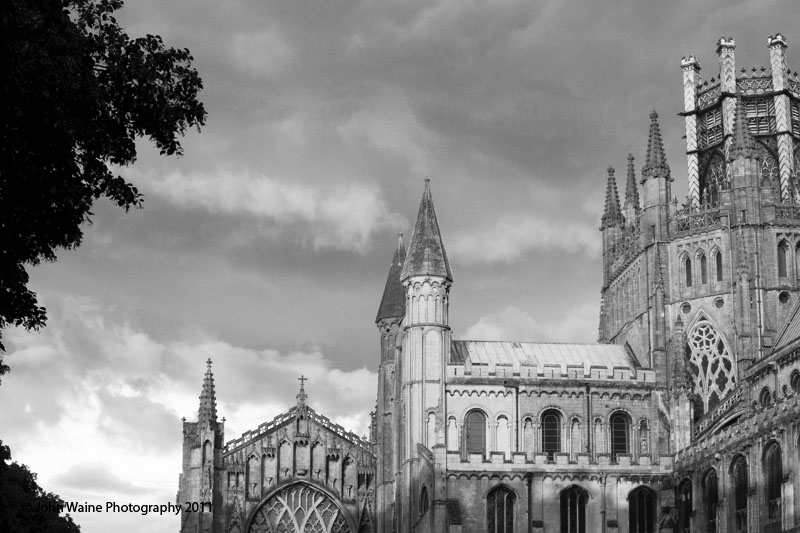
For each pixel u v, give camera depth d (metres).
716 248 144.12
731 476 118.88
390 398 152.62
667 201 148.88
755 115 154.38
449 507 131.00
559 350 148.75
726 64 154.62
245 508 147.12
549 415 141.00
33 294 56.97
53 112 51.47
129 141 56.44
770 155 152.88
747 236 141.88
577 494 133.38
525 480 132.75
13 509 98.19
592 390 141.25
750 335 138.50
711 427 132.38
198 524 142.88
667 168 149.75
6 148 50.94
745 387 131.25
